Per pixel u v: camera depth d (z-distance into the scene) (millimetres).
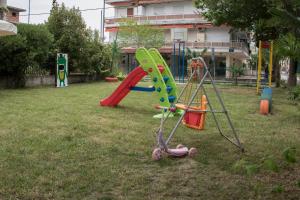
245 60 55156
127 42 43094
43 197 4340
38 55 18953
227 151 6684
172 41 44344
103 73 26156
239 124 9430
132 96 15383
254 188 4840
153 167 5625
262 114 11359
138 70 11180
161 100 10516
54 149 6301
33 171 5160
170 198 4465
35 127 8094
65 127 8211
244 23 19906
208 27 44469
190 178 5195
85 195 4445
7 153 5965
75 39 22391
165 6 47656
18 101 12500
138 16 47562
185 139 7531
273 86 24734
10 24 12531
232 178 5227
